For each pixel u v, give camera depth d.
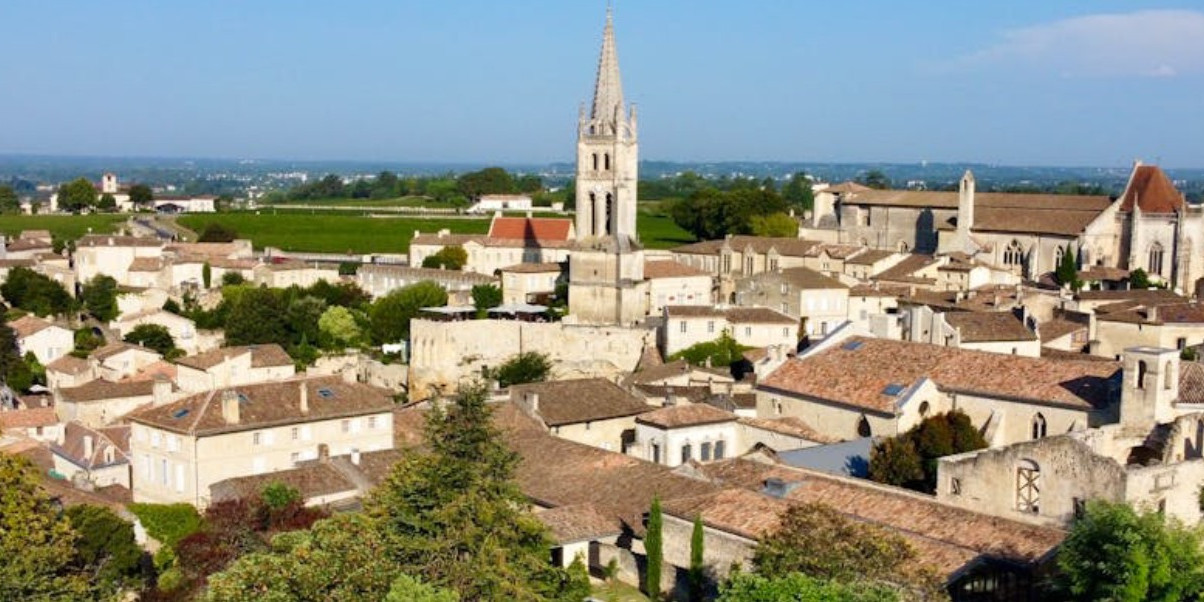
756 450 97.38
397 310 195.88
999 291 183.00
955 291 193.12
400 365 179.50
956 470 82.94
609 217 187.62
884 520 74.81
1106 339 147.88
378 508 69.88
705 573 75.88
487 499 69.44
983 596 66.75
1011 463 79.56
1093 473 75.12
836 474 87.75
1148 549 60.53
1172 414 87.19
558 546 78.88
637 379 143.25
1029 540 68.94
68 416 145.38
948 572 65.62
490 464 70.69
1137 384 86.69
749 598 58.88
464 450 70.81
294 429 115.44
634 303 183.62
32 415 143.62
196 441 109.56
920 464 91.62
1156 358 85.12
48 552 76.25
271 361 164.75
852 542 63.31
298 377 141.88
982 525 71.88
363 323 198.62
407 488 69.69
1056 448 77.00
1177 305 153.50
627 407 122.50
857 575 61.34
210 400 114.19
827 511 66.69
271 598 58.69
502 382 165.12
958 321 136.38
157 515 97.94
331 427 117.88
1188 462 77.19
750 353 160.12
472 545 68.12
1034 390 97.06
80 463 121.75
